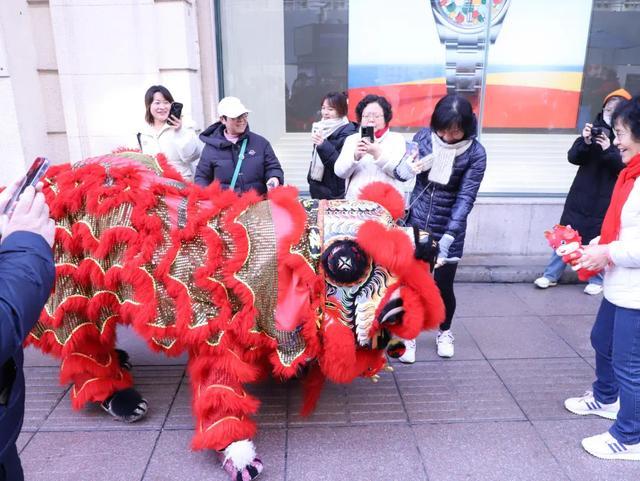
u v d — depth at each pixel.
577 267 2.26
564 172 5.18
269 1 4.79
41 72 4.36
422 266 2.17
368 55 4.91
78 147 4.36
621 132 2.20
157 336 2.12
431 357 3.31
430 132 3.04
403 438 2.51
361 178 3.16
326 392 2.90
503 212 4.89
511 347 3.44
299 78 4.98
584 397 2.73
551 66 4.92
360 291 2.09
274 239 2.08
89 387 2.53
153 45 4.20
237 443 2.18
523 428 2.59
